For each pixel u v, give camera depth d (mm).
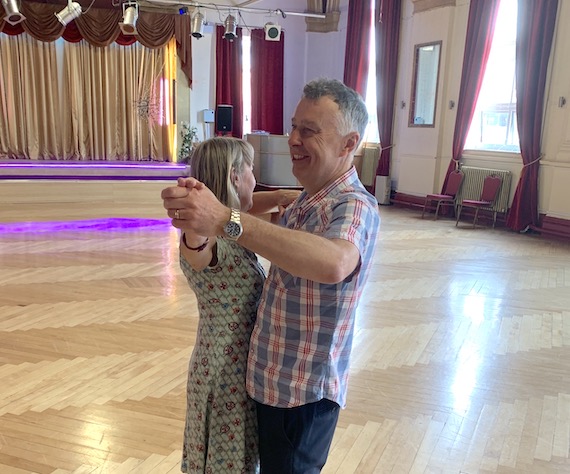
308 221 1225
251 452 1392
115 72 10539
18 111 10117
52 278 4762
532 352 3510
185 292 4461
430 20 9148
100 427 2457
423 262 5797
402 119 10062
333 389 1273
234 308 1341
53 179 8812
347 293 1207
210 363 1338
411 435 2496
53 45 10047
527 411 2750
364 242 1138
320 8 11703
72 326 3664
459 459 2330
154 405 2662
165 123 10969
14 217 7574
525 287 4984
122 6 10062
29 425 2453
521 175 7777
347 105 1196
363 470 2229
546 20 7250
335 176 1246
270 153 9453
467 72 8547
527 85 7512
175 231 7039
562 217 7387
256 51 11617
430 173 9461
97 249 5902
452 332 3807
